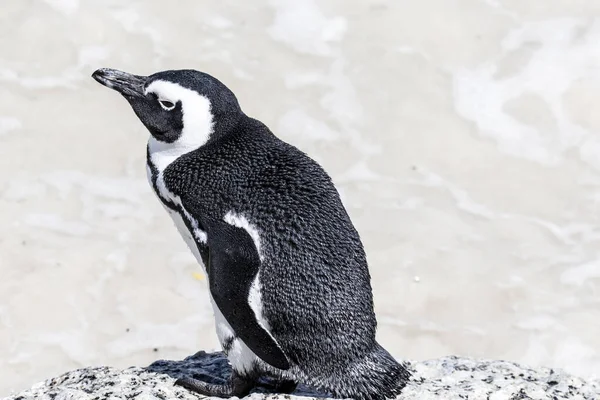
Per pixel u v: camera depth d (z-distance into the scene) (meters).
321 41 56.00
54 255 43.72
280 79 53.47
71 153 49.59
